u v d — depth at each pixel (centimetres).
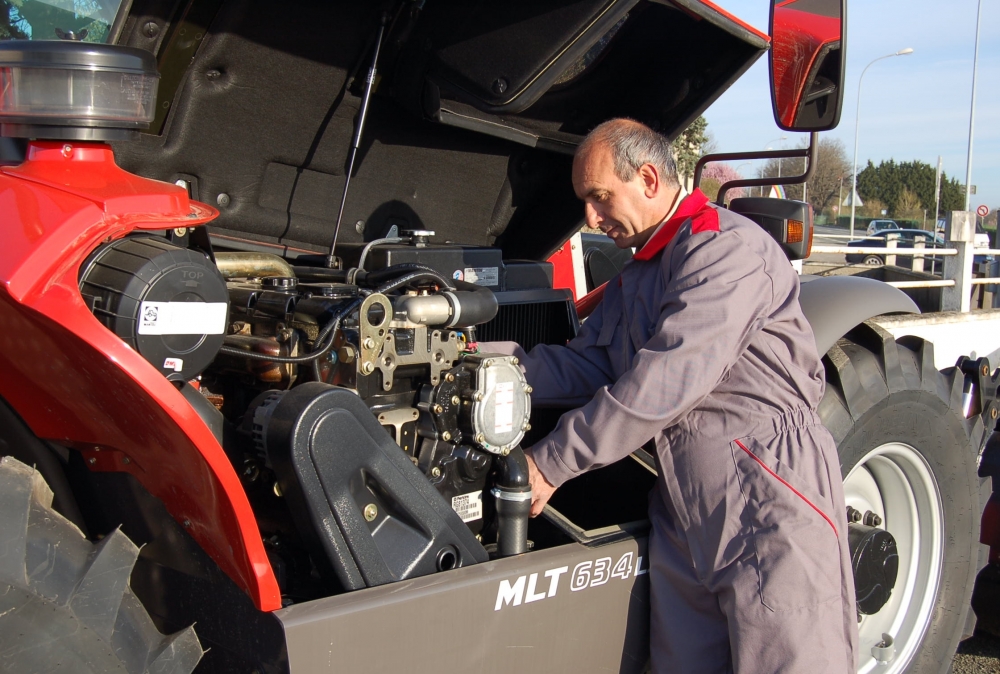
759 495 195
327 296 185
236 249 248
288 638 148
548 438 202
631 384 195
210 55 218
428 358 185
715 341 196
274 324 189
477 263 253
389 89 253
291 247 264
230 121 234
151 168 230
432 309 183
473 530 199
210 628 163
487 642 176
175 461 147
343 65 241
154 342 146
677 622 204
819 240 2938
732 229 210
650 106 277
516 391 193
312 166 257
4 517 137
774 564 190
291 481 160
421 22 235
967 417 305
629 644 207
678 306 200
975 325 664
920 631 279
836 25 226
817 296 260
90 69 150
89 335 132
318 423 159
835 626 192
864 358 260
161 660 150
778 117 245
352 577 164
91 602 143
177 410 136
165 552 171
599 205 228
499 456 195
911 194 5653
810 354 214
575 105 273
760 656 188
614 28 252
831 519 196
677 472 206
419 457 188
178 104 223
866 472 278
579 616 194
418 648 165
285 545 187
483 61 227
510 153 290
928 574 283
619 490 244
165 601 172
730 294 198
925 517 284
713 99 266
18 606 135
